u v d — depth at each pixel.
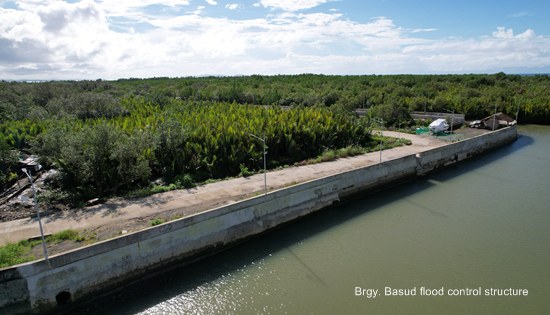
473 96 58.22
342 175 22.84
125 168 20.03
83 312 13.33
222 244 17.28
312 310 12.81
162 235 15.38
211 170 23.47
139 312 13.14
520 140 42.03
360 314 12.58
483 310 12.72
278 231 19.33
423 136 36.97
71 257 13.26
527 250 16.72
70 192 19.16
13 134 26.73
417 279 14.54
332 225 19.77
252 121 29.94
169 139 23.25
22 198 18.55
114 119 34.22
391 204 22.72
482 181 27.25
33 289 12.68
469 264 15.59
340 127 31.69
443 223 19.72
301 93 63.09
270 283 14.48
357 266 15.52
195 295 13.95
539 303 13.12
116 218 16.80
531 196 23.77
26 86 56.19
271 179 22.67
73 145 20.12
